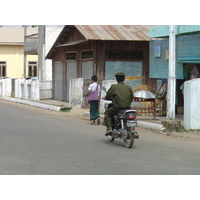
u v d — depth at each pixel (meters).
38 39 34.62
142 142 11.05
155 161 8.44
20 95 28.16
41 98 28.75
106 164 8.02
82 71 23.72
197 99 13.09
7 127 13.38
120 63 22.06
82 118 17.06
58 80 27.91
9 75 49.06
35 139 11.02
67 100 26.25
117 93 10.36
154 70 17.47
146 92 15.27
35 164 7.87
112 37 20.56
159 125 13.13
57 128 13.51
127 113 10.02
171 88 14.48
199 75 16.30
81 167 7.70
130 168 7.70
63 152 9.22
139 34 21.59
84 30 21.16
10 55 49.00
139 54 22.41
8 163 7.92
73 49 24.89
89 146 10.18
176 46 15.84
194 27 14.75
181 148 10.19
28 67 49.72
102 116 16.72
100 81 21.50
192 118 13.07
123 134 10.05
